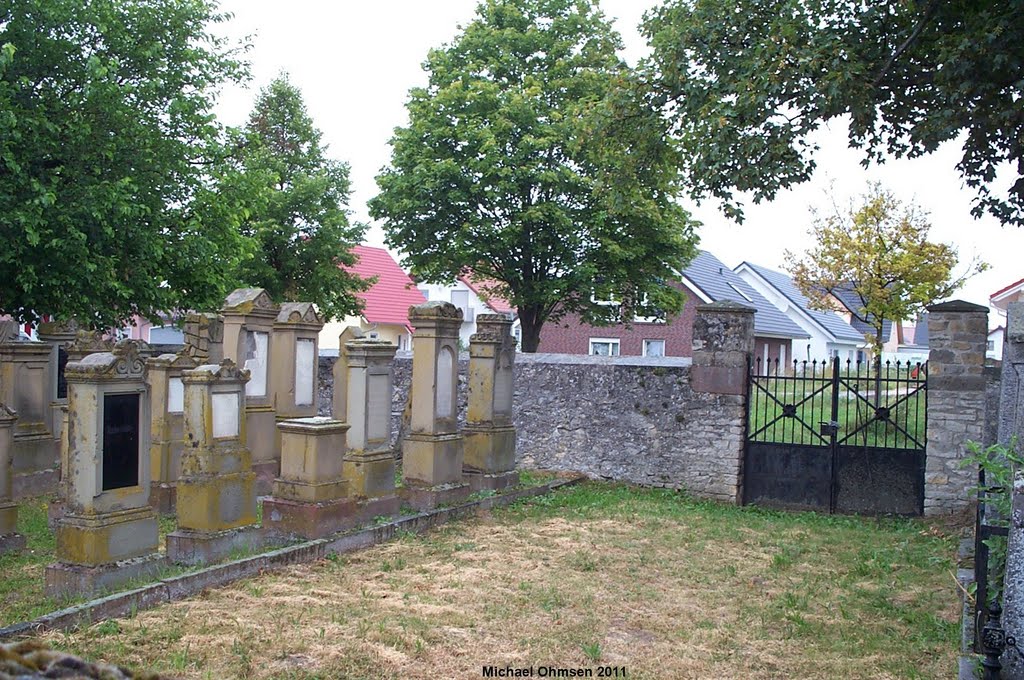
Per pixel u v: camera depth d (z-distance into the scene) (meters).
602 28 25.75
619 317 28.16
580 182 24.38
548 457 15.80
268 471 13.02
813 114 10.86
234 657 6.36
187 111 18.67
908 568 9.98
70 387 7.82
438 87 26.36
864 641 7.28
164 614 7.26
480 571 9.06
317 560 9.30
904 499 13.09
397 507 11.42
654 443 14.91
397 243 26.70
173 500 11.42
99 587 7.63
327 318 28.23
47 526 10.62
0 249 15.36
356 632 6.98
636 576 9.20
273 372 13.45
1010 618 5.19
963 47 9.74
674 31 12.23
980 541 6.34
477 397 13.37
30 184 15.66
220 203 19.80
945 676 6.46
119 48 17.73
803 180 11.45
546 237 25.44
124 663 6.15
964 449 12.59
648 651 6.91
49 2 16.45
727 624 7.70
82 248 16.05
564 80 25.20
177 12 18.91
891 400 21.78
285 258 27.27
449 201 25.23
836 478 13.48
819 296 24.66
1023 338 7.08
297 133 28.98
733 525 12.16
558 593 8.37
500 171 24.11
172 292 19.42
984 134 11.53
